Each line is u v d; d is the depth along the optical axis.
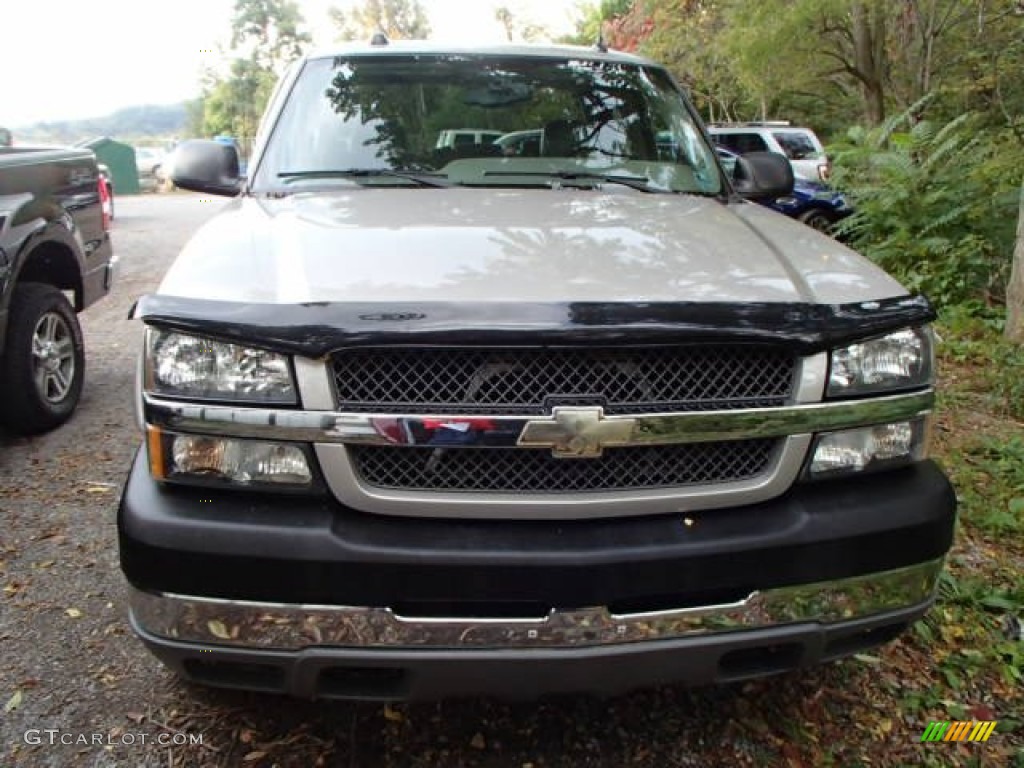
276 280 2.05
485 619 1.89
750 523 2.00
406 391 1.90
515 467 1.94
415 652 1.89
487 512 1.92
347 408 1.88
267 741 2.34
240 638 1.90
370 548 1.86
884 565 2.07
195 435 1.93
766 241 2.52
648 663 1.96
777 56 13.29
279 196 2.96
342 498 1.91
